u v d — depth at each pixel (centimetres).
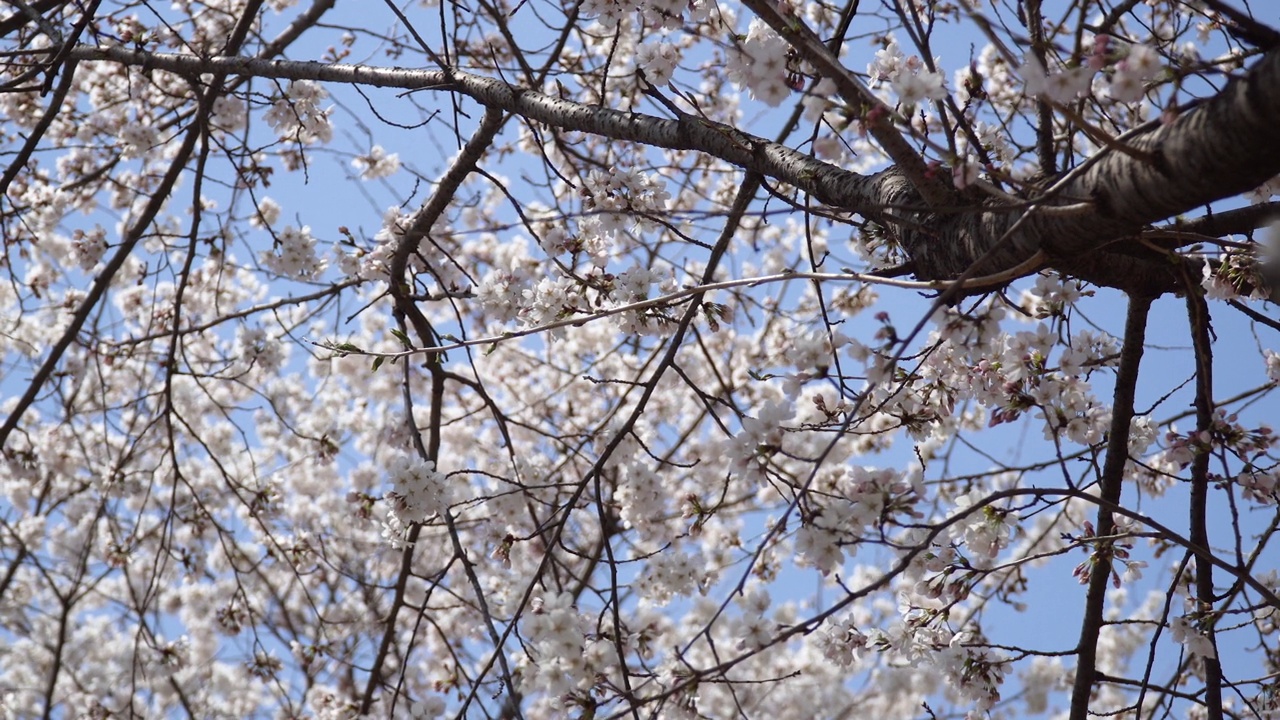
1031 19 280
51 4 449
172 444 524
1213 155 198
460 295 418
